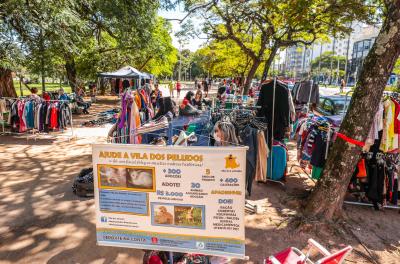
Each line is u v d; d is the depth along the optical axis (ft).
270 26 39.75
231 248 8.04
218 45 66.49
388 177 15.61
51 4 34.58
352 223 14.48
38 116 28.99
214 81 208.74
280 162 18.74
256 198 17.17
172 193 8.04
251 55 44.52
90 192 16.84
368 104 12.90
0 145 28.12
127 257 11.57
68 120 31.12
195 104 29.50
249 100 31.58
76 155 25.13
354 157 13.69
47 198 16.71
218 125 14.33
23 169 21.45
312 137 17.65
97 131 35.37
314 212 14.51
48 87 120.06
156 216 8.28
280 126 18.34
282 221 14.34
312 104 28.35
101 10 45.80
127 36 52.34
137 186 8.18
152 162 7.97
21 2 32.19
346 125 13.60
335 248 12.43
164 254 9.76
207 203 7.92
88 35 55.11
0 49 34.06
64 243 12.44
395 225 14.53
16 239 12.67
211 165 7.70
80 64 78.38
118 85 84.48
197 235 8.16
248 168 15.87
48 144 28.84
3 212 15.02
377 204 15.98
